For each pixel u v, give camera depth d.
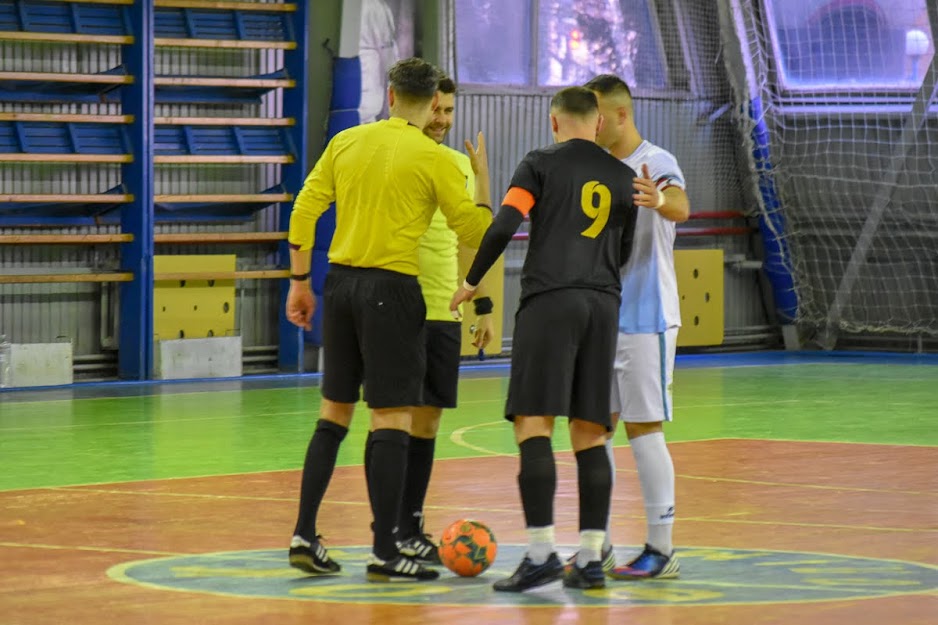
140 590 12.75
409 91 13.88
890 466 21.94
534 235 13.15
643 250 13.70
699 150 47.66
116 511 17.58
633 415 13.54
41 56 36.72
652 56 46.62
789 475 20.94
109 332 38.34
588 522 12.94
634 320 13.60
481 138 14.74
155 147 37.94
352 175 13.63
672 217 13.45
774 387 36.22
